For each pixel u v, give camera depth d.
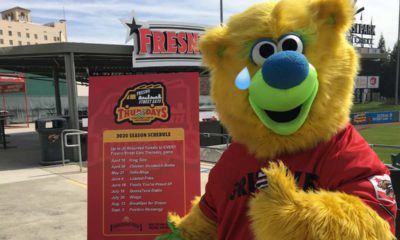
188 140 3.21
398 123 27.52
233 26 1.82
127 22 11.48
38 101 36.84
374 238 1.25
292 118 1.55
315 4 1.71
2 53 10.85
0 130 15.84
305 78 1.44
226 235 1.84
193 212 2.25
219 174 1.97
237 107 1.74
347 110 1.66
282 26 1.63
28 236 4.91
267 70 1.46
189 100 3.21
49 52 10.64
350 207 1.29
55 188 7.35
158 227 3.20
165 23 11.68
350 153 1.55
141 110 3.27
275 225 1.31
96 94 3.35
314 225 1.25
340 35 1.70
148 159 3.24
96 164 3.31
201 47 1.97
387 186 1.47
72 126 10.66
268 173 1.40
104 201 3.27
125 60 13.78
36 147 14.15
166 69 15.04
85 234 4.95
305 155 1.63
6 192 7.14
